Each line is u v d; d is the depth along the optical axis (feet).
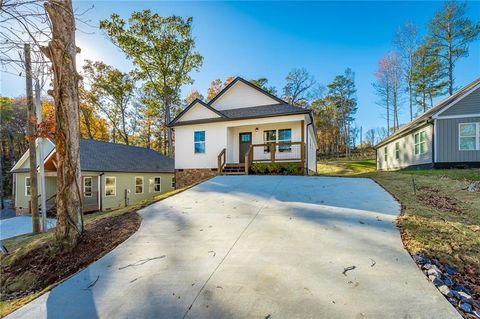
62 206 15.96
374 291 8.74
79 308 9.15
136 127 106.01
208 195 25.88
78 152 16.94
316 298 8.52
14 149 99.25
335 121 130.00
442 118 40.29
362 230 14.28
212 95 94.12
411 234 13.24
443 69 84.02
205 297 9.05
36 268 14.40
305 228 15.08
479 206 18.66
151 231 16.69
